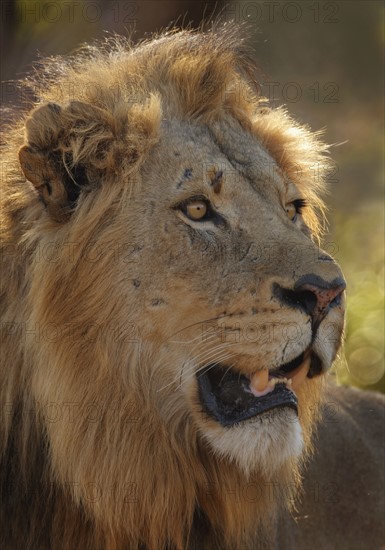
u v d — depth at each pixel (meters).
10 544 7.69
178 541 7.62
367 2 29.56
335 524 9.51
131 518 7.50
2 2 14.52
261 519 8.12
